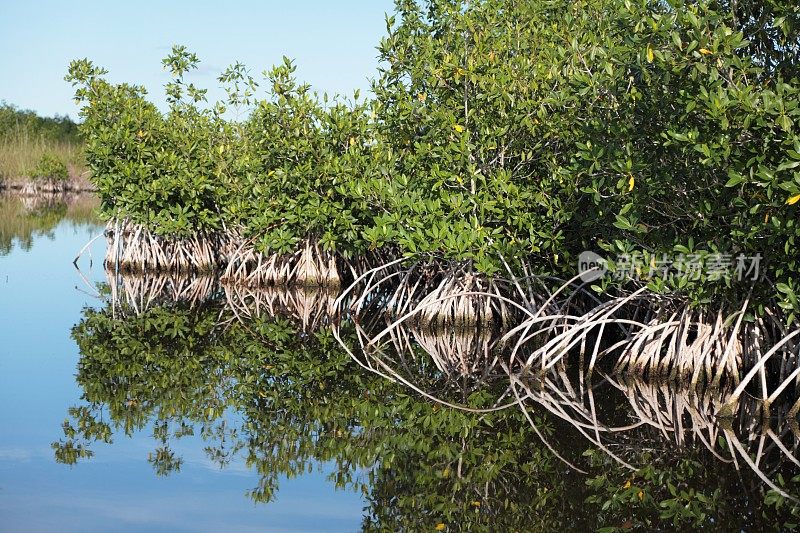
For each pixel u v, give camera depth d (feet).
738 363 32.81
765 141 26.58
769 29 29.86
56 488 22.03
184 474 23.49
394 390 34.14
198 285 62.08
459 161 42.39
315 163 52.47
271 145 53.11
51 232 94.12
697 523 20.68
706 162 26.76
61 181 157.99
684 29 27.22
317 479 23.62
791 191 25.00
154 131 61.67
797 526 20.44
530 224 39.99
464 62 43.27
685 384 33.47
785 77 29.68
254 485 22.89
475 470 24.70
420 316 45.68
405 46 47.37
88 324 46.32
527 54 44.06
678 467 24.91
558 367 37.96
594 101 35.63
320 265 59.36
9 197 145.59
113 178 60.75
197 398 31.94
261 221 57.62
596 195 32.32
